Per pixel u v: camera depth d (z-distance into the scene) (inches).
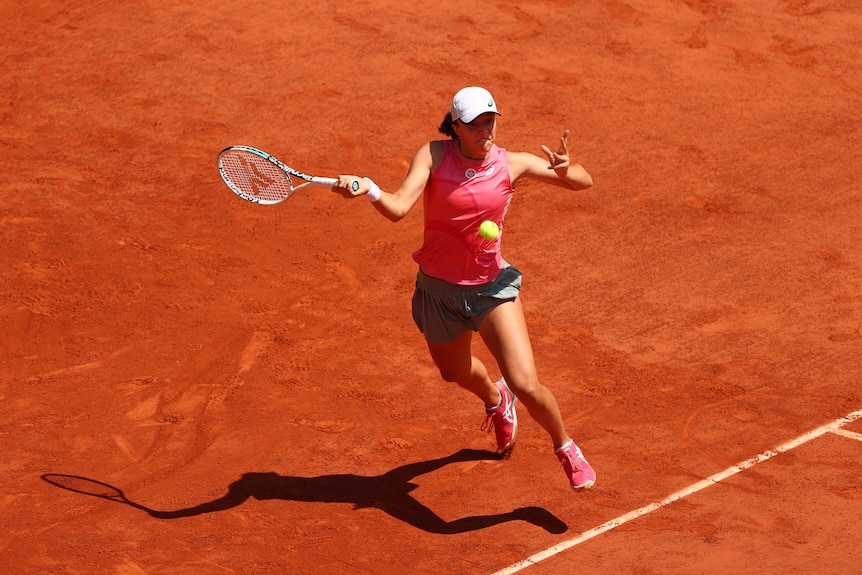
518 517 932.0
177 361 1182.9
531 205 1551.4
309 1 2161.7
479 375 959.6
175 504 944.3
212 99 1836.9
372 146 1699.1
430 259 876.6
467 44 2010.3
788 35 2052.2
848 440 1037.2
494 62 1951.3
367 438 1055.6
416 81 1888.5
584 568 858.1
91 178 1604.3
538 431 1073.5
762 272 1378.0
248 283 1353.3
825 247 1435.8
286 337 1238.3
